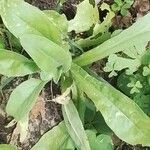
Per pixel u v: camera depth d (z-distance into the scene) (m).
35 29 0.22
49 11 0.25
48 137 0.25
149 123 0.23
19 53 0.25
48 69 0.22
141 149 0.27
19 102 0.23
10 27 0.22
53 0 0.27
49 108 0.26
